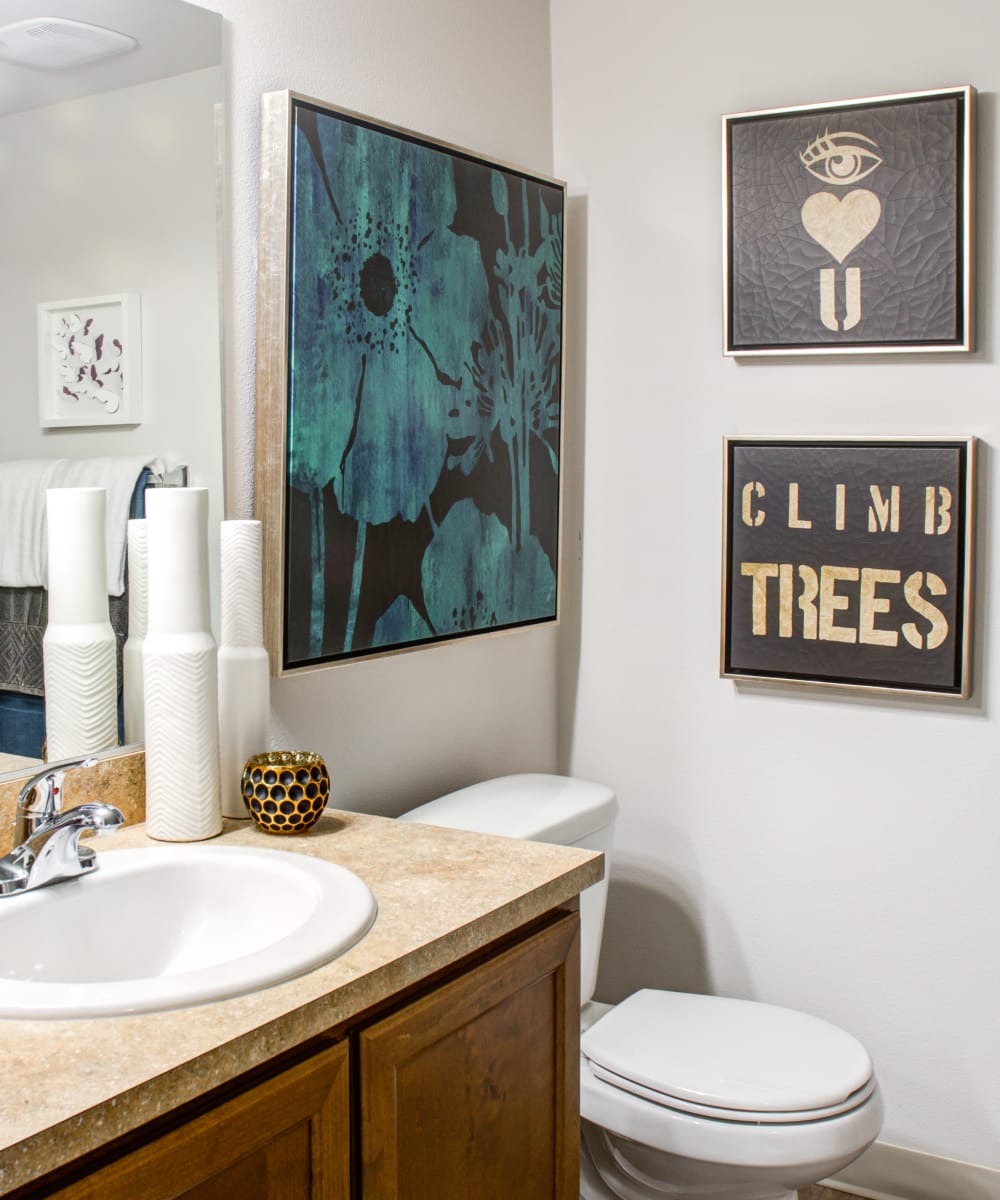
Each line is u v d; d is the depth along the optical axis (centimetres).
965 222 212
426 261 205
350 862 151
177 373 166
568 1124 157
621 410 251
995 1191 223
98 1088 94
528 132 246
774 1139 178
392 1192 124
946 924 225
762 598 235
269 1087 109
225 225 174
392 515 200
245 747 168
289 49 184
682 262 242
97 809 133
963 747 222
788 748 238
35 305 147
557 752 261
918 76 219
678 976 252
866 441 223
